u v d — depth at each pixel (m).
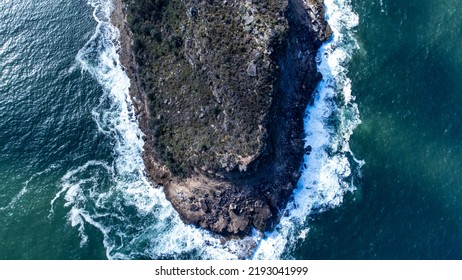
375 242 89.69
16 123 93.94
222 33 85.31
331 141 96.06
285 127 92.69
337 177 93.88
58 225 88.81
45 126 94.25
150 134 93.00
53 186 91.19
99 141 94.25
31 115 94.62
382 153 96.06
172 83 91.12
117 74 98.12
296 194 92.69
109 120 95.62
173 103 90.75
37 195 90.38
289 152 92.62
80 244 87.94
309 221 91.06
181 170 90.12
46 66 98.00
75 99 96.19
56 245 87.50
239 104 84.81
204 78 87.56
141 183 92.81
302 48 96.94
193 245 89.69
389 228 90.81
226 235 90.38
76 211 90.06
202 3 86.31
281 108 90.88
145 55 93.00
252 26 85.12
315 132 96.31
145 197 92.06
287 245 89.56
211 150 86.06
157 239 89.56
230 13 85.94
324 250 89.12
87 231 88.88
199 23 86.50
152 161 93.25
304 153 95.00
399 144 96.94
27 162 91.94
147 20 92.25
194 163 87.62
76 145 93.69
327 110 97.88
